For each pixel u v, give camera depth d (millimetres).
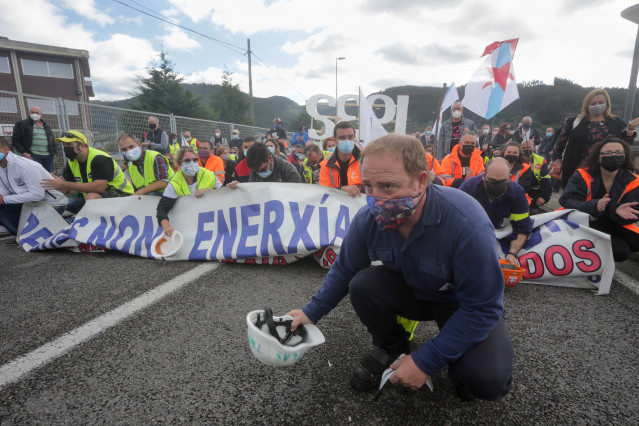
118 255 3564
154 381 1562
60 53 22156
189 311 2236
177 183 3580
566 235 2742
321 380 1574
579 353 1800
